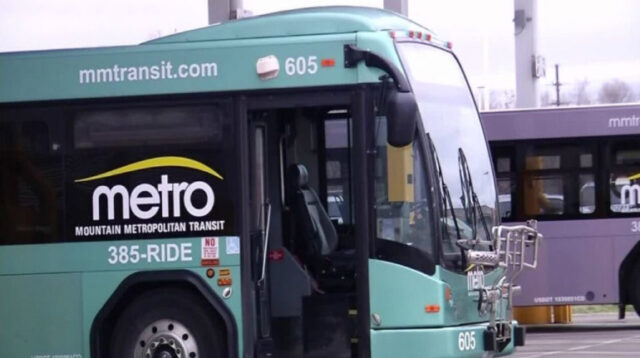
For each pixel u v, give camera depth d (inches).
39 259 469.7
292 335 474.9
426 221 451.2
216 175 461.4
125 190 465.7
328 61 456.1
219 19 759.7
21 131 474.9
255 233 465.4
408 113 435.8
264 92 459.8
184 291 467.5
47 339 468.8
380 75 451.5
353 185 454.9
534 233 482.0
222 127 462.3
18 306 470.9
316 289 478.6
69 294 467.5
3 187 474.3
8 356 471.2
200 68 465.4
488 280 477.4
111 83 470.3
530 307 845.2
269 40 462.3
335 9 474.9
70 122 471.8
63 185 470.0
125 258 464.1
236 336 456.4
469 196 479.5
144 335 469.7
